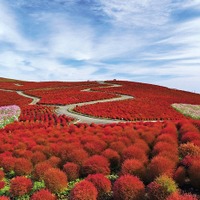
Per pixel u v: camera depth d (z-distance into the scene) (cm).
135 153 943
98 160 908
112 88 7394
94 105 4306
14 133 1658
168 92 7050
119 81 8956
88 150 1055
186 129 1319
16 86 8388
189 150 957
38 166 915
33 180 915
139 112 3547
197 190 768
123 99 5500
